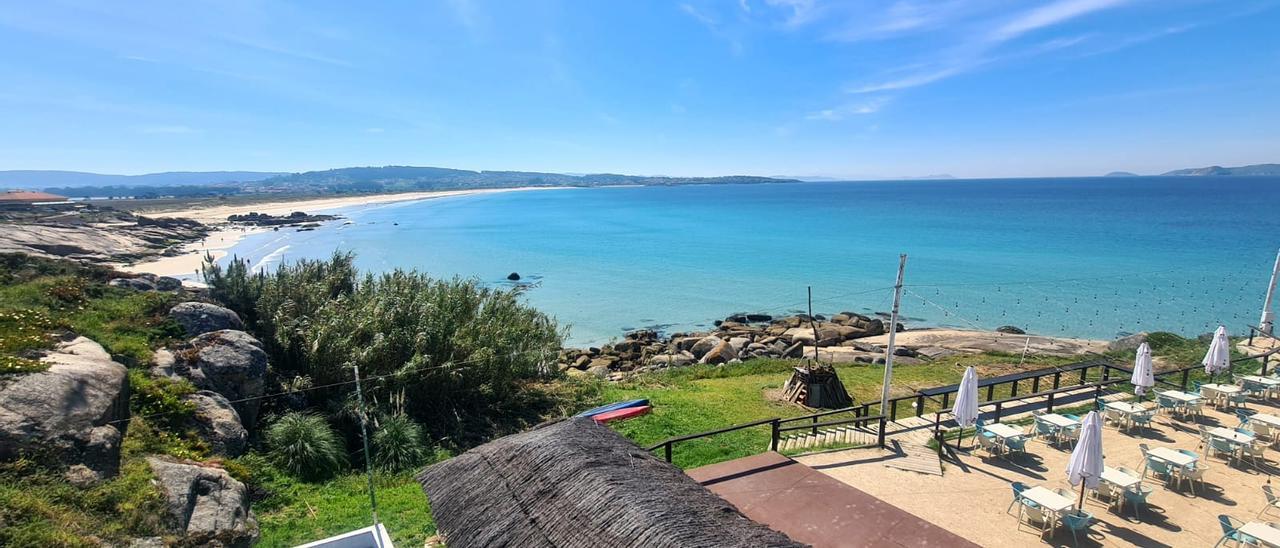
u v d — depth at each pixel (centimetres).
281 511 1171
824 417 1938
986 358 2802
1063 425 1501
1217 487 1269
